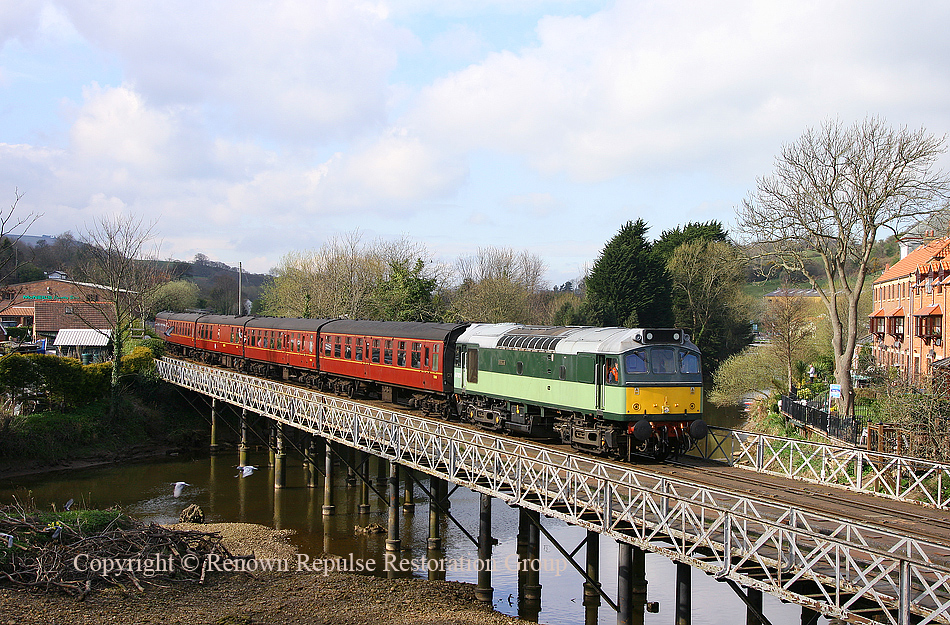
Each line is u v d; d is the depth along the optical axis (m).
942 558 12.65
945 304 39.19
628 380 19.39
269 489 33.28
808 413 32.50
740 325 71.62
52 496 31.91
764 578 12.25
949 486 20.48
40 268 96.62
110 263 47.47
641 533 14.92
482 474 18.72
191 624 15.59
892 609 10.67
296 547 24.48
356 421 25.00
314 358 37.94
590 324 67.69
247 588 18.86
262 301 82.12
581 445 21.52
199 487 33.66
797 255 34.41
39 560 17.08
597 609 20.42
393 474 23.80
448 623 17.66
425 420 23.41
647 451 20.34
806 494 17.19
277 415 31.67
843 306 51.66
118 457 40.00
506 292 68.00
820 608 10.98
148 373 46.91
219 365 52.50
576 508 15.81
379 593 19.78
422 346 29.00
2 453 35.97
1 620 14.34
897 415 24.31
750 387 50.28
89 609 15.53
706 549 14.58
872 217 30.92
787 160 33.09
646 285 67.25
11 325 73.19
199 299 94.12
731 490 17.25
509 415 24.66
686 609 15.93
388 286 59.38
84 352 55.88
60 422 39.00
